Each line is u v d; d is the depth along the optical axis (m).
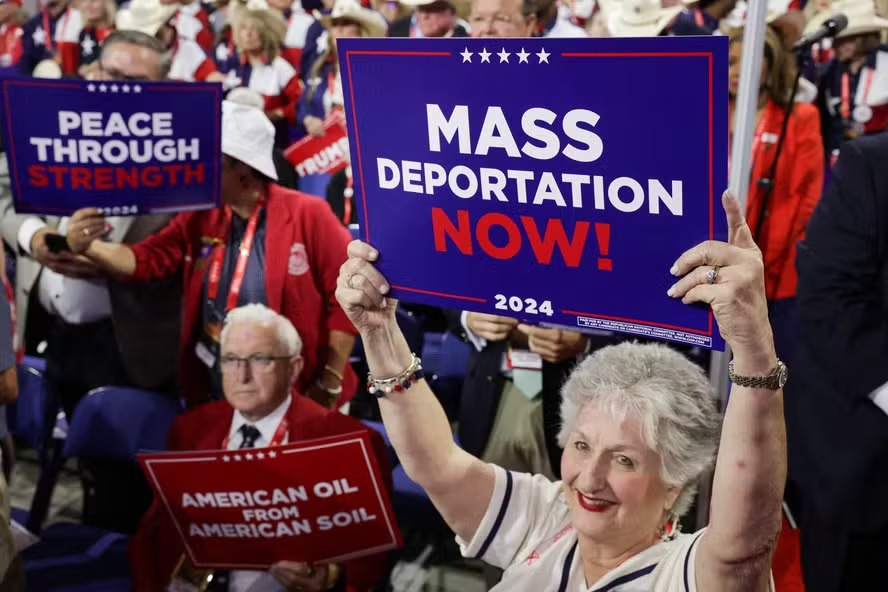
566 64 1.13
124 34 3.02
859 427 1.99
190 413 2.49
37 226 3.12
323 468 1.96
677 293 1.09
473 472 1.48
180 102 2.49
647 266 1.17
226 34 6.12
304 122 5.36
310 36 5.68
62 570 2.38
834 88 4.23
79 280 3.07
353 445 1.93
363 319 1.37
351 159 1.32
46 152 2.49
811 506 2.10
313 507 2.00
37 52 6.86
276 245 2.70
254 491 2.00
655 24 4.08
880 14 4.21
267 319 2.38
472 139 1.22
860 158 1.94
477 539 1.47
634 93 1.11
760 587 1.20
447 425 1.47
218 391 2.76
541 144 1.18
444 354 3.02
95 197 2.54
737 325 1.05
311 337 2.73
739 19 4.03
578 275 1.21
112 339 3.17
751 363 1.08
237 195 2.70
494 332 2.32
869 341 1.96
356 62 1.27
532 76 1.16
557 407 2.28
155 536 2.23
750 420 1.10
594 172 1.16
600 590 1.32
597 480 1.34
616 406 1.34
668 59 1.07
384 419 1.44
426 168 1.27
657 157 1.12
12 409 2.77
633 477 1.33
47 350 3.24
